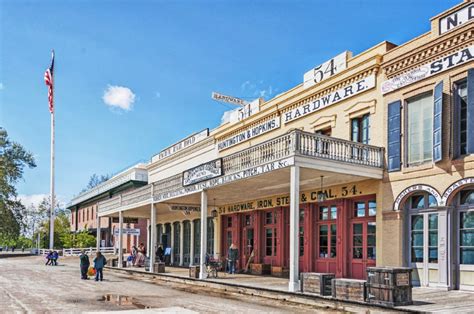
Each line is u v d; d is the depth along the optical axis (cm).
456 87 1493
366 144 1705
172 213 3500
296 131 1548
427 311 1073
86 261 2400
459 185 1442
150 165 4081
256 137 2489
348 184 1878
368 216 1806
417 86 1614
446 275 1473
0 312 1221
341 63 1962
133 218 3844
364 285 1251
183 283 2152
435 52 1554
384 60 1753
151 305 1381
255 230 2497
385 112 1738
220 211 2836
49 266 3625
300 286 1488
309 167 1560
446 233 1481
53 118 4719
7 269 3206
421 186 1565
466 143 1451
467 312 1055
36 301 1464
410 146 1642
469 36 1442
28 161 5850
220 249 2820
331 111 1988
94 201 6444
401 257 1619
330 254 1977
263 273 2294
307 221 2102
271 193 2259
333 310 1281
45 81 4781
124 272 2880
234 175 1866
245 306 1363
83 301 1473
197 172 2167
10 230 5553
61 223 7544
